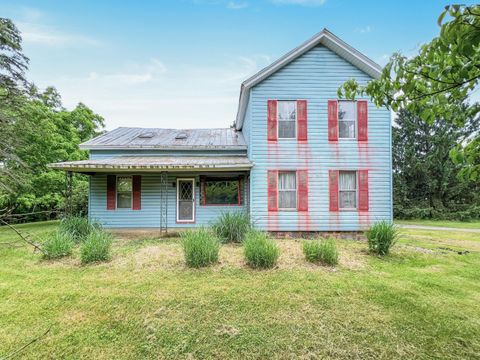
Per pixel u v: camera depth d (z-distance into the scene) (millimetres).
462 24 1412
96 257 5711
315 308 3641
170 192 10570
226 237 7695
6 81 8688
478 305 3795
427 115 2225
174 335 3018
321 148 9117
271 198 9031
